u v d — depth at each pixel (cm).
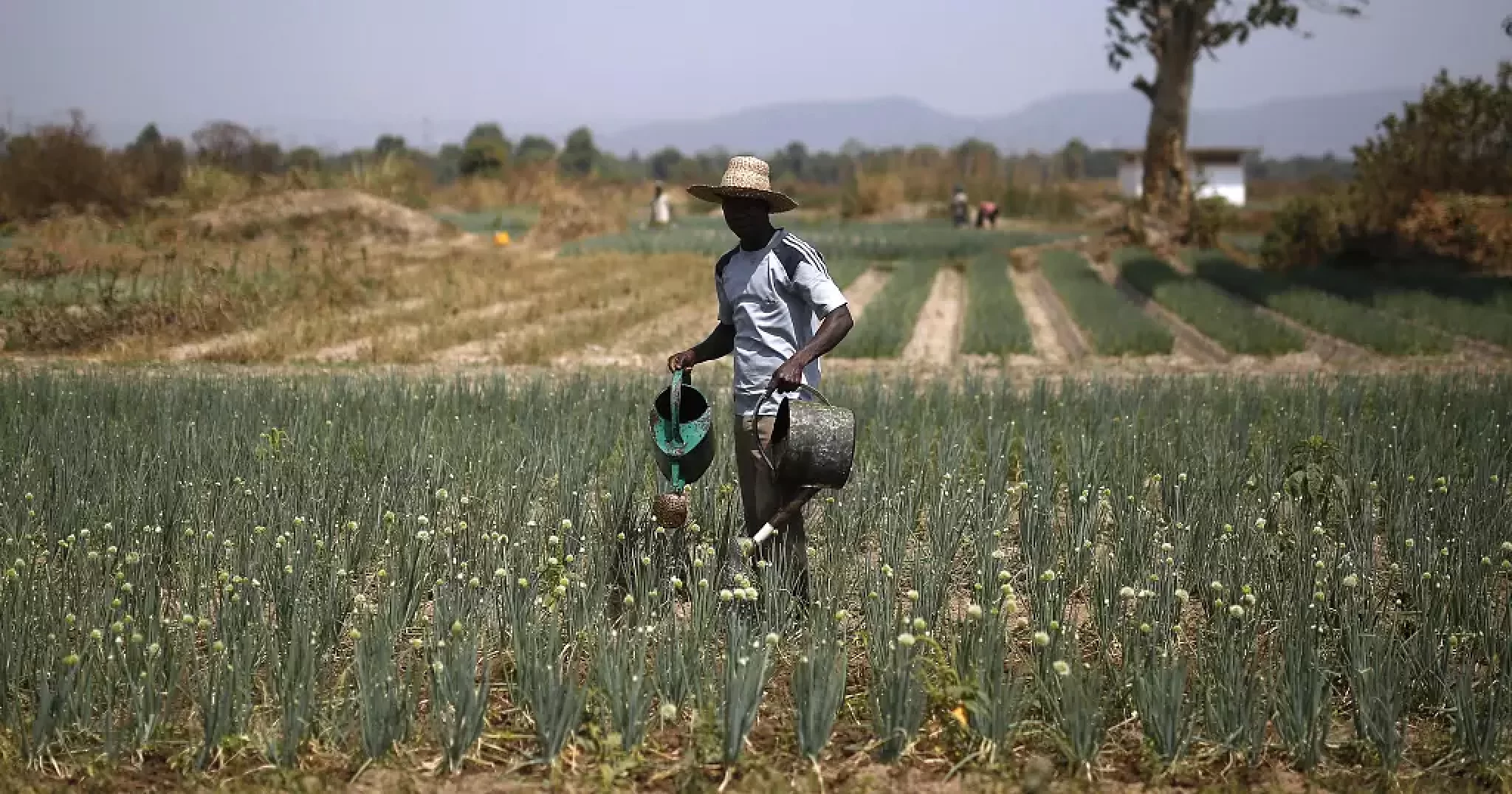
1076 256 3772
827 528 677
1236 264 3325
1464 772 449
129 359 1543
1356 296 2464
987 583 583
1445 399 1078
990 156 9238
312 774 438
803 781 438
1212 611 592
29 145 4019
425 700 503
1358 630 517
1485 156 3178
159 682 477
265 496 698
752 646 493
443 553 627
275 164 5041
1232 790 432
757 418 551
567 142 14075
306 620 506
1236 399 1115
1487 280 2725
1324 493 745
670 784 445
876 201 6956
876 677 494
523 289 2428
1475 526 657
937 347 1909
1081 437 871
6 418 938
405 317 1952
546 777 448
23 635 487
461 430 903
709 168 14225
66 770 443
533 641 501
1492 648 521
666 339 1847
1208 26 3969
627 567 593
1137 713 488
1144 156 4159
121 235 3206
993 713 458
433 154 14988
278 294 2022
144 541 626
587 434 862
